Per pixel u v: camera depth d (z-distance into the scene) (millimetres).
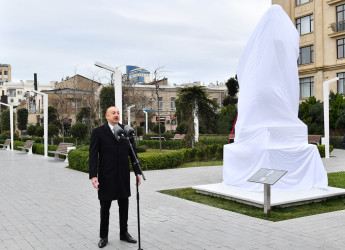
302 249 4406
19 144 26828
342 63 29750
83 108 32531
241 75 8289
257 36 7879
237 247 4512
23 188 9500
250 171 7426
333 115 25500
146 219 6000
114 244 4770
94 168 4664
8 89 99562
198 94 16859
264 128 7301
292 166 7371
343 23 29922
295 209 6453
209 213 6297
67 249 4617
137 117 49938
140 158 12695
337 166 13438
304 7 32906
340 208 6523
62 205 7316
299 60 33906
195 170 12727
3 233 5367
